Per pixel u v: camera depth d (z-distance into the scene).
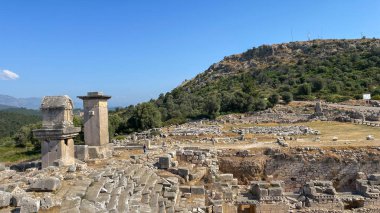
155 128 70.00
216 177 27.77
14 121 136.25
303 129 53.75
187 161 31.58
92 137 28.88
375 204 25.17
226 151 36.16
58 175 16.03
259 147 37.28
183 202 21.81
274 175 34.41
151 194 18.75
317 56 152.25
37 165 26.19
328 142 39.72
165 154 30.55
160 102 119.06
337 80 109.88
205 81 157.12
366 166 33.62
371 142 38.41
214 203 22.80
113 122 74.44
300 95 98.62
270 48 175.38
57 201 12.07
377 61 123.56
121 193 15.84
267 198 24.02
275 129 55.44
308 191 25.81
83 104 29.14
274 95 88.19
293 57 161.12
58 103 22.22
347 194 26.69
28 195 12.88
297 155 34.62
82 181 15.38
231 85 128.38
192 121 82.38
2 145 73.69
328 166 34.03
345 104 84.38
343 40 167.62
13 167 25.94
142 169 24.05
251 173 34.25
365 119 63.97
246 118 77.31
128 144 40.44
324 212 24.27
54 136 21.83
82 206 12.09
